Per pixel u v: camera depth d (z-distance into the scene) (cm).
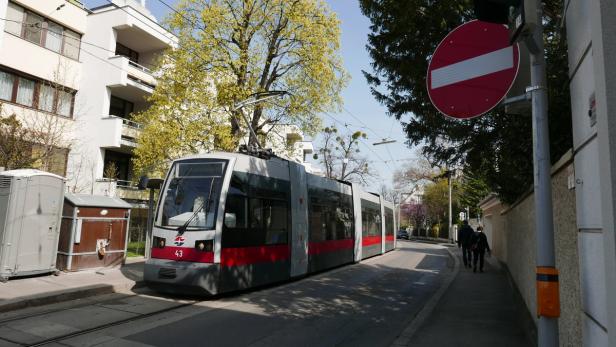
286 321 827
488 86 365
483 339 705
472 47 377
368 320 866
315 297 1100
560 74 672
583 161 361
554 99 662
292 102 1880
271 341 691
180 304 934
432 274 1692
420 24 808
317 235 1504
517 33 323
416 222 7338
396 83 964
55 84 1988
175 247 988
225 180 1034
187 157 1100
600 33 285
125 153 2638
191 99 1722
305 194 1411
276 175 1244
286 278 1246
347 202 1906
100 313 819
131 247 1952
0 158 1506
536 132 328
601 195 288
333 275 1562
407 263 2134
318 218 1527
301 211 1366
